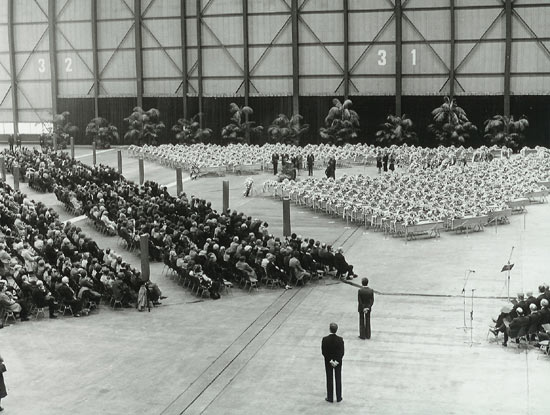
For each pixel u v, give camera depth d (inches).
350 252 1509.6
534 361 914.7
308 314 1129.4
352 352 961.5
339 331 1044.5
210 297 1229.1
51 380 890.1
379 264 1407.5
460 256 1449.3
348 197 1834.4
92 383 880.3
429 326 1053.2
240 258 1270.9
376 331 1040.2
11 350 993.5
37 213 1642.5
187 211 1696.6
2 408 814.5
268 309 1160.2
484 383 853.2
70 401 831.7
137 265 1451.8
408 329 1043.9
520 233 1642.5
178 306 1189.7
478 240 1585.9
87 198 1902.1
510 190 1897.1
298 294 1238.9
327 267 1365.7
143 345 1007.6
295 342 1008.2
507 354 940.6
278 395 839.7
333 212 1905.8
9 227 1622.8
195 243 1460.4
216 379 888.3
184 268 1279.5
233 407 811.4
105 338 1037.8
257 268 1284.4
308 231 1706.4
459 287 1237.1
